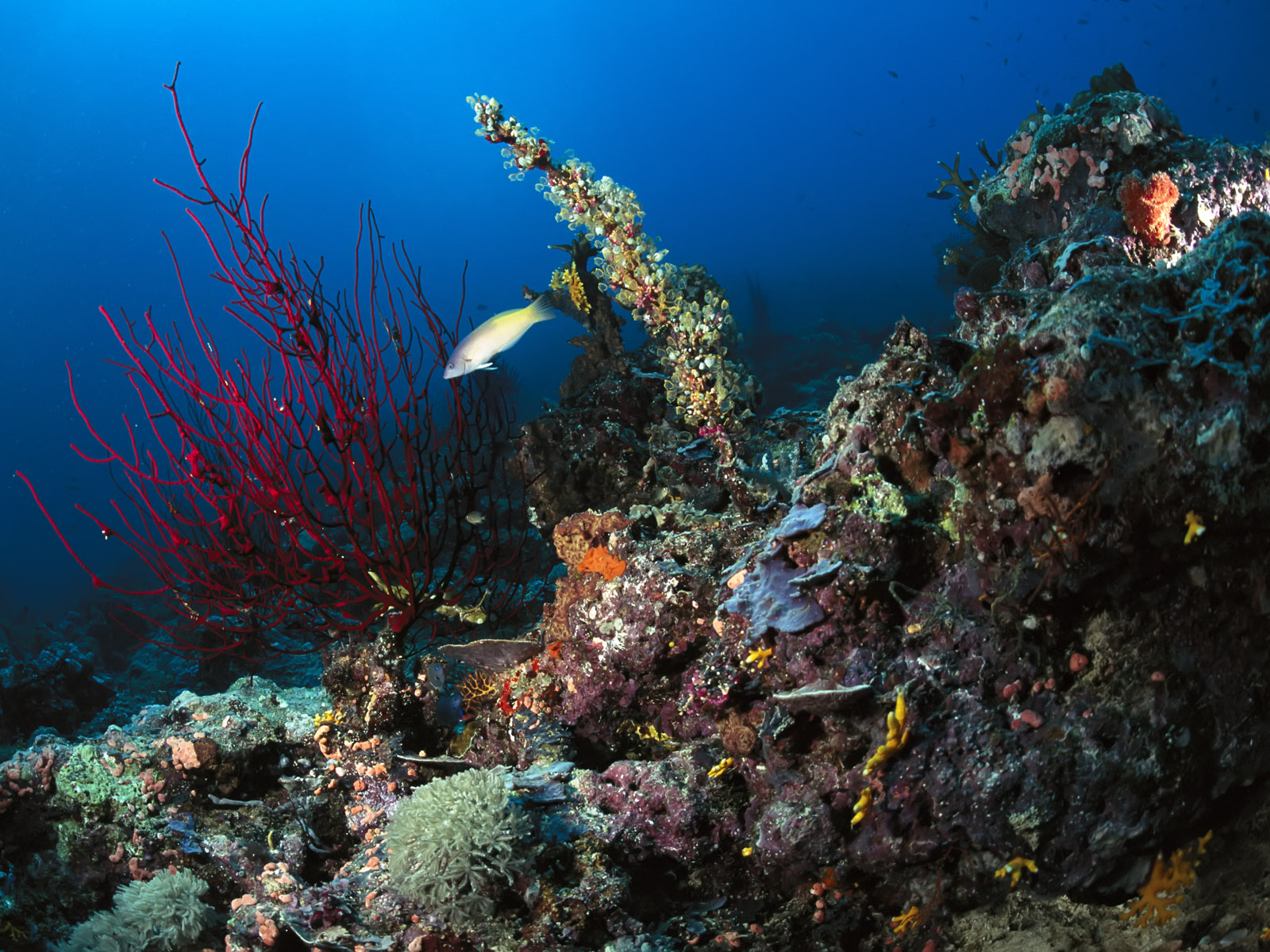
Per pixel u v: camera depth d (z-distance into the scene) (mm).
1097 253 1065
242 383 1350
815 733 1005
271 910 1063
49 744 1261
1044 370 904
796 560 1050
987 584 975
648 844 1075
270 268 1279
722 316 1312
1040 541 933
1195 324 911
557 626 1248
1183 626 948
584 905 1001
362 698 1303
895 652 997
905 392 1041
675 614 1163
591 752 1243
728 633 1114
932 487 1020
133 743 1264
